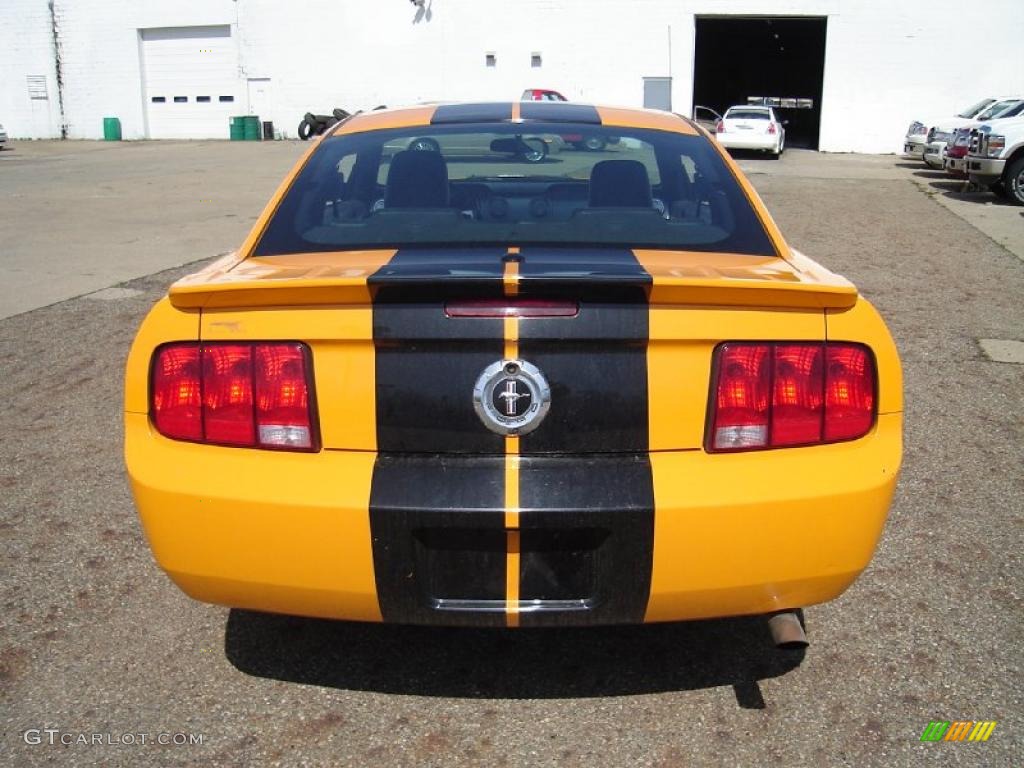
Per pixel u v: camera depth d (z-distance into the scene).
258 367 2.42
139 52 35.38
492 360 2.37
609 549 2.36
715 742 2.65
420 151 3.33
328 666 3.01
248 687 2.90
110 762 2.56
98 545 3.82
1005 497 4.30
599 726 2.71
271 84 34.47
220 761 2.57
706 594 2.42
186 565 2.47
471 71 32.78
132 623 3.26
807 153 30.17
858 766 2.55
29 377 6.13
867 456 2.48
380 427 2.39
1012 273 9.72
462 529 2.35
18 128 37.00
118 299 8.29
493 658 3.05
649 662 3.03
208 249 10.94
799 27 34.75
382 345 2.38
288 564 2.40
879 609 3.35
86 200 15.89
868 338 2.50
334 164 3.34
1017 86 29.58
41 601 3.39
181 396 2.47
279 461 2.41
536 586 2.41
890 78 30.12
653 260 2.73
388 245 2.93
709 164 3.36
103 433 5.12
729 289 2.37
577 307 2.37
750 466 2.41
